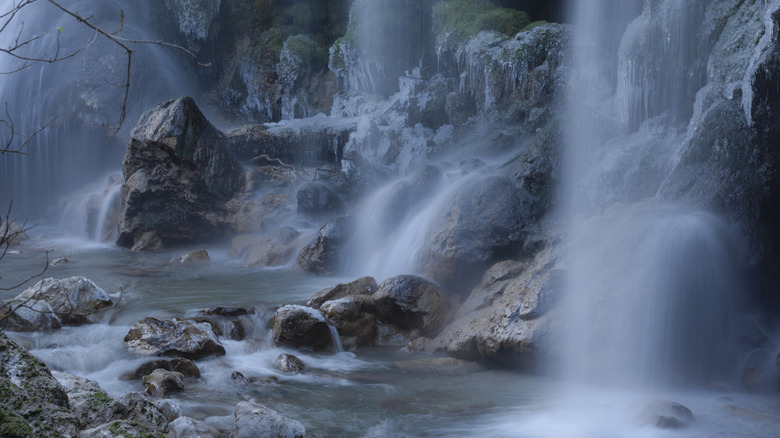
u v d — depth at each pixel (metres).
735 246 7.91
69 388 4.72
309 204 16.33
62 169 22.52
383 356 8.68
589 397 6.93
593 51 14.62
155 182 16.41
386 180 17.94
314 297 9.87
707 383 7.36
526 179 10.49
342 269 12.73
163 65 23.31
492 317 8.33
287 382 7.40
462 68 19.09
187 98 16.58
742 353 7.54
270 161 19.77
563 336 7.56
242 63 24.14
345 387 7.26
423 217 11.44
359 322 9.12
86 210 18.86
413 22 21.39
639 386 7.29
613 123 11.43
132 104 22.28
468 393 7.09
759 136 8.18
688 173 8.59
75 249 16.80
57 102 22.08
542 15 20.70
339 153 20.38
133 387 6.99
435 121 19.25
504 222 10.02
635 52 10.95
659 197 8.73
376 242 12.40
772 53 8.03
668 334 7.48
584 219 9.74
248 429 5.44
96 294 9.63
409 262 10.80
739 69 9.20
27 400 3.55
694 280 7.57
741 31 9.43
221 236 17.22
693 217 7.83
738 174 8.14
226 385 7.18
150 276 13.12
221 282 12.39
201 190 16.86
